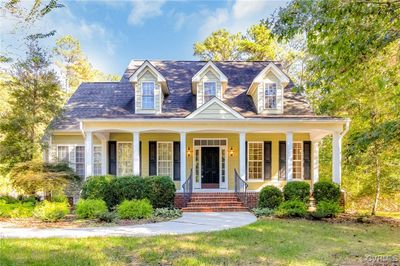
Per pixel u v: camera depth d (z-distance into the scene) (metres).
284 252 7.30
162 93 17.45
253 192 15.30
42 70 15.08
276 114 16.52
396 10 6.31
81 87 19.97
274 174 18.08
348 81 8.35
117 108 17.47
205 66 17.00
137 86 16.86
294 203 12.89
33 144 14.70
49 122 15.74
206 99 17.03
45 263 6.36
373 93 13.05
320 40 7.43
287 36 7.09
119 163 18.08
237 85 18.81
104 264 6.35
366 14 6.32
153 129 15.52
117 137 18.14
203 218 12.43
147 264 6.41
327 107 13.40
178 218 12.43
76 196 17.02
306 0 6.48
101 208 12.30
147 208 12.45
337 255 7.15
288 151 15.46
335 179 15.34
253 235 9.08
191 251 7.37
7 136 14.77
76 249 7.48
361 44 6.64
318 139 17.69
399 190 16.42
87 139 15.44
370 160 14.19
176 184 18.06
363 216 13.59
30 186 13.93
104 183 14.15
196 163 18.33
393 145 12.29
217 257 6.87
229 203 15.09
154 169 18.09
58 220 11.75
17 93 14.77
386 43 6.72
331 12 6.38
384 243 8.41
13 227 10.55
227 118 15.47
